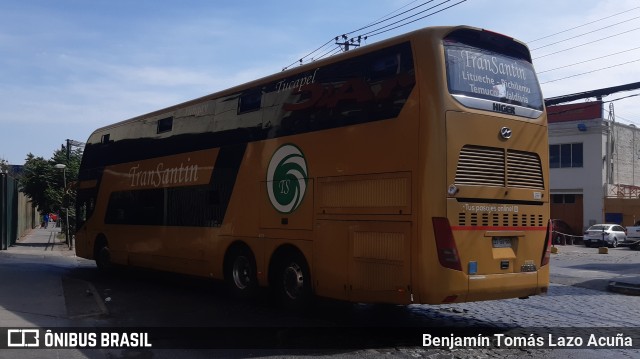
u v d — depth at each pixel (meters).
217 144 11.98
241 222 10.98
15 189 30.05
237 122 11.44
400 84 8.17
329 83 9.35
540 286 8.88
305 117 9.73
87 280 15.25
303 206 9.55
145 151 14.76
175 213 13.18
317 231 9.21
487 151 8.23
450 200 7.71
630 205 39.31
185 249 12.71
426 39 8.00
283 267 10.09
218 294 12.53
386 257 8.04
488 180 8.18
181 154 13.19
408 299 7.73
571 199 41.91
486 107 8.29
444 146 7.71
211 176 12.02
